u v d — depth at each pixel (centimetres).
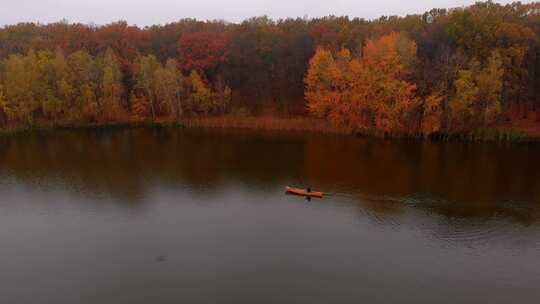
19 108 7550
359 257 2942
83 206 3906
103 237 3297
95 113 8169
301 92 8169
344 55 6719
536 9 7681
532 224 3350
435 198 3919
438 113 6006
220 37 8981
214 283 2675
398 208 3725
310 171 4850
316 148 5975
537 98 6500
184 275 2767
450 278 2678
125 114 8519
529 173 4569
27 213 3759
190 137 7038
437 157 5306
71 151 6053
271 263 2892
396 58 6106
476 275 2703
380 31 8125
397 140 6316
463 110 5994
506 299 2464
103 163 5362
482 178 4434
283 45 8206
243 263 2897
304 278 2711
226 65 8656
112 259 2977
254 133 7262
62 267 2888
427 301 2459
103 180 4644
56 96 8006
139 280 2722
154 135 7281
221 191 4253
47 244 3200
